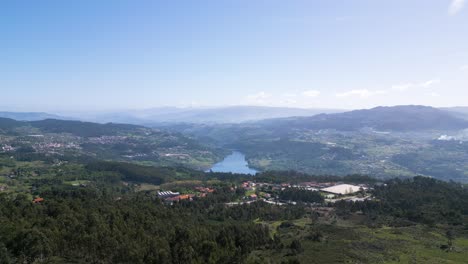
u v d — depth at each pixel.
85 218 111.06
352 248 113.19
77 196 167.50
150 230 110.88
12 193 187.88
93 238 95.56
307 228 139.12
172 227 115.56
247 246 109.56
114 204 142.50
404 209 170.12
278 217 162.50
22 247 91.81
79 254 95.94
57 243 96.06
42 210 125.75
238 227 119.06
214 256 95.81
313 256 105.69
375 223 147.88
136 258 90.56
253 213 166.00
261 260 97.19
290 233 131.62
